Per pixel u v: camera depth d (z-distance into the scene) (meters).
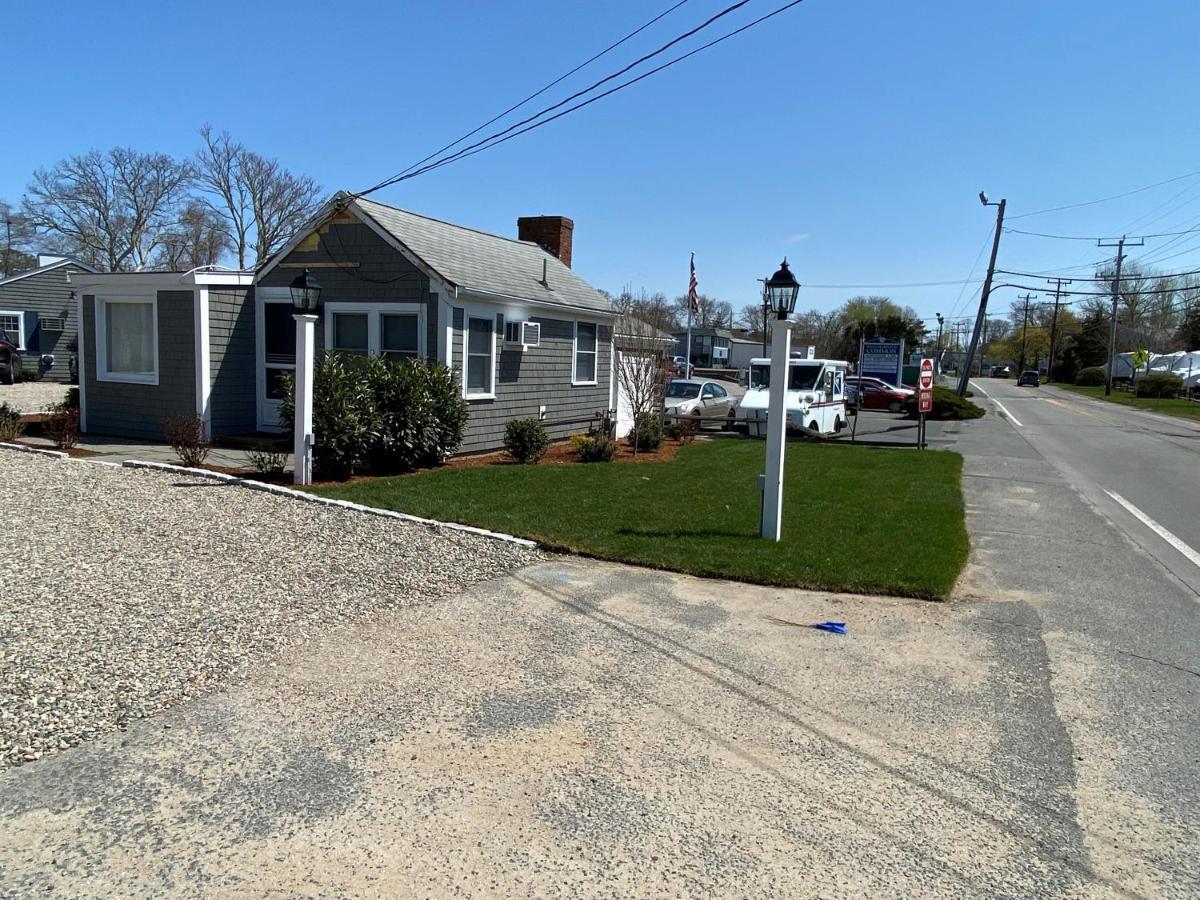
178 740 3.62
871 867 2.91
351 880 2.71
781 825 3.16
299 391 9.75
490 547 7.29
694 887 2.75
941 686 4.61
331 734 3.74
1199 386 51.81
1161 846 3.10
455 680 4.42
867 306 88.25
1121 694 4.56
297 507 8.41
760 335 87.38
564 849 2.94
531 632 5.24
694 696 4.35
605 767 3.55
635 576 6.65
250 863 2.78
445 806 3.19
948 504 10.53
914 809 3.31
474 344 13.78
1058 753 3.83
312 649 4.77
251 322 14.33
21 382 28.56
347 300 13.47
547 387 16.08
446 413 12.10
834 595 6.33
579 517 8.65
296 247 13.81
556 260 18.80
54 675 4.13
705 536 7.97
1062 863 2.98
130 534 6.97
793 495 11.01
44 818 2.98
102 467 10.25
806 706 4.28
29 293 30.11
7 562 5.94
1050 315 109.62
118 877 2.67
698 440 20.11
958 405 31.00
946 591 6.39
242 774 3.36
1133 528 9.61
